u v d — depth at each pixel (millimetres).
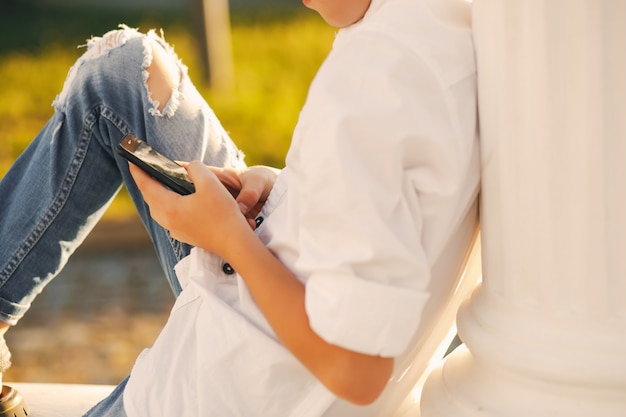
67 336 4621
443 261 1496
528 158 1376
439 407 1606
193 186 1643
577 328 1423
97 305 4996
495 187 1433
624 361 1405
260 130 7457
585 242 1376
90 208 2064
